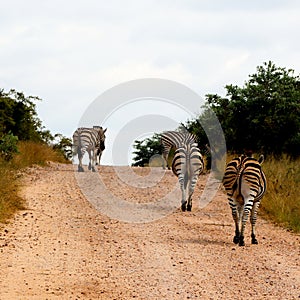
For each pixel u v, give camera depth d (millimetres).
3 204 21625
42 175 33281
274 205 23312
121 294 12930
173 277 14320
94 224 20641
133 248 17188
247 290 13414
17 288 13031
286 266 15617
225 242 18469
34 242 17422
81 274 14375
